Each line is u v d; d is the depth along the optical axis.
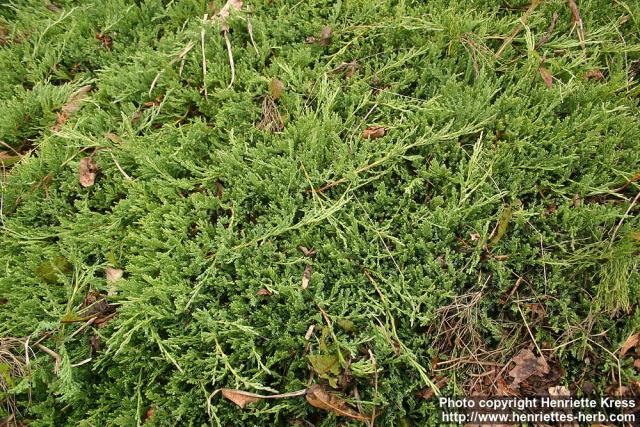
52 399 0.61
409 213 0.63
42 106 0.72
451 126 0.67
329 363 0.58
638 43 0.72
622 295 0.59
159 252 0.62
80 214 0.67
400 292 0.60
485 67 0.70
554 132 0.66
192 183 0.67
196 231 0.66
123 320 0.61
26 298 0.64
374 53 0.73
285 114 0.70
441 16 0.72
